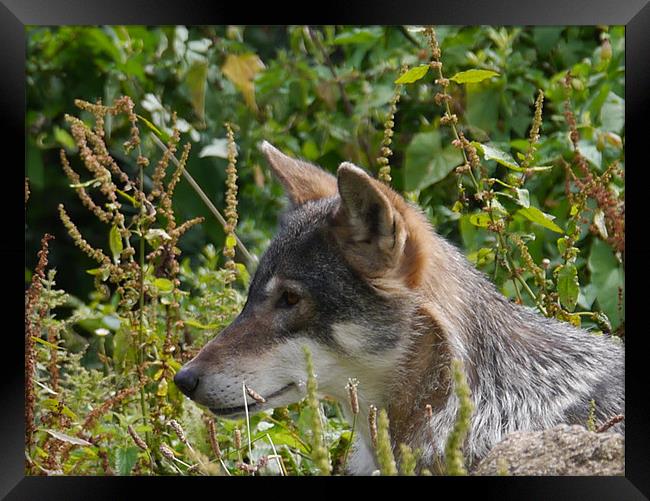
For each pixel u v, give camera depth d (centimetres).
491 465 784
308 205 955
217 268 1491
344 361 909
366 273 896
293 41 1659
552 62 1489
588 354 930
